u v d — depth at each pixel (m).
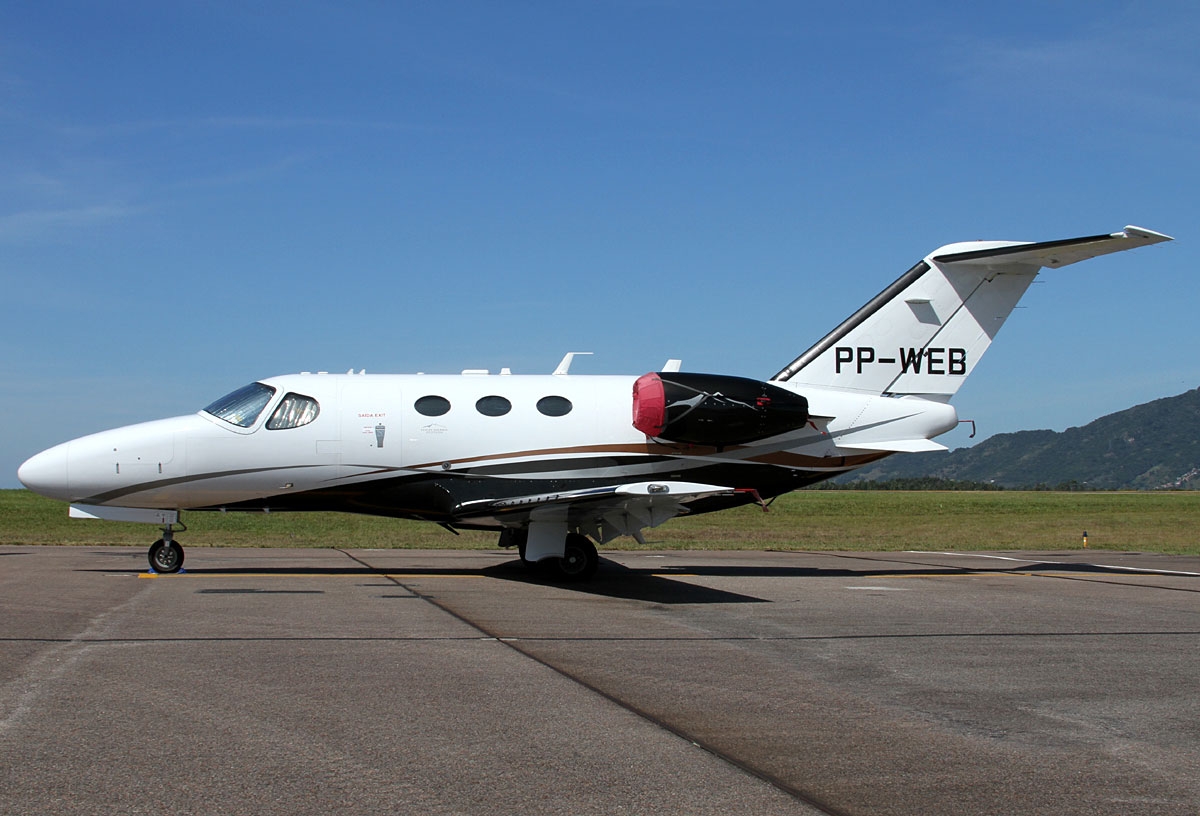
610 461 15.39
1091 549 24.84
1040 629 10.55
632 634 9.70
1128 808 5.00
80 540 21.92
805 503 60.56
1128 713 6.93
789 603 12.35
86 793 4.89
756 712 6.74
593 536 15.16
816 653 8.93
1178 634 10.33
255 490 14.83
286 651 8.41
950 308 16.61
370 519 33.09
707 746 5.92
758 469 15.83
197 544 21.00
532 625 10.09
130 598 11.48
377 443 14.90
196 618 10.05
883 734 6.27
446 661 8.15
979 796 5.13
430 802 4.87
